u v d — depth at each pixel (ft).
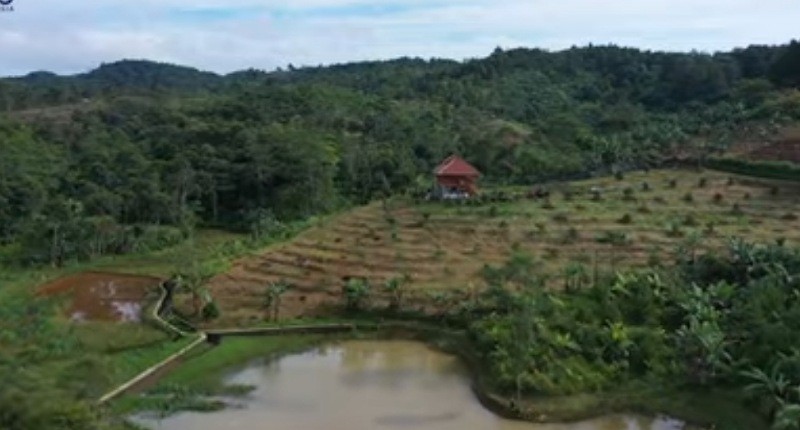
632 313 232.73
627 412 193.88
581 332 218.79
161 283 300.20
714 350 199.41
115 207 390.21
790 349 190.80
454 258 297.74
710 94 576.61
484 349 225.97
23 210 371.97
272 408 196.44
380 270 292.20
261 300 274.77
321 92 604.49
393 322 257.96
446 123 538.88
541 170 421.18
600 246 297.94
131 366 214.69
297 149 424.05
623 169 411.34
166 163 432.25
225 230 403.34
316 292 279.69
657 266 269.03
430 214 350.84
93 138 497.46
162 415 190.39
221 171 424.46
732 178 377.30
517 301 236.63
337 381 216.33
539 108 607.78
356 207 406.62
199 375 218.38
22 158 414.82
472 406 198.90
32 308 251.80
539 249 299.79
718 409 188.75
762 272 241.14
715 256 258.98
